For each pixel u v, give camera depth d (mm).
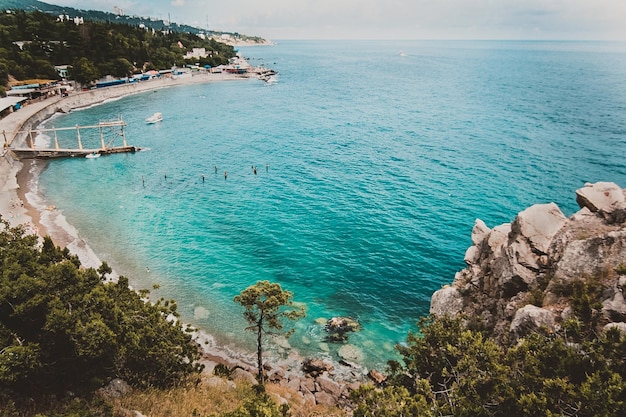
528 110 159375
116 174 98812
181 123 150500
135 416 25328
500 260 33844
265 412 19469
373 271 58406
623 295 23750
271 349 44531
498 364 21594
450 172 95625
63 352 25672
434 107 174250
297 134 136000
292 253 63156
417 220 73062
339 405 36719
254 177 97375
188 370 33656
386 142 123688
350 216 75562
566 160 98875
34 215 73062
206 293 53500
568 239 30859
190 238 67562
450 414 20234
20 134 118688
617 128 127375
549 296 28547
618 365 18844
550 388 18406
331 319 48906
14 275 27594
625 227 28844
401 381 27906
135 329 30359
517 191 82688
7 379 21828
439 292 38000
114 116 158375
